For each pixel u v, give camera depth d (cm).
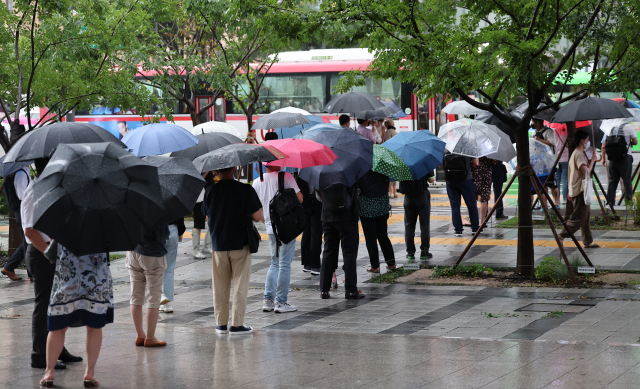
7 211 1933
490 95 1098
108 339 745
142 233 523
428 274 1118
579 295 930
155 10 1697
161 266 704
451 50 955
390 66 1091
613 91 1037
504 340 696
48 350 567
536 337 718
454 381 559
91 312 567
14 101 1291
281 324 826
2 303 982
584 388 528
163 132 953
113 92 1366
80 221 507
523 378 559
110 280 583
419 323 808
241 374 597
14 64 1249
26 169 905
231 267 767
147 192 530
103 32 1332
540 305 878
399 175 1049
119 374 605
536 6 982
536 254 1234
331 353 663
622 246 1282
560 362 602
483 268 1105
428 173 1117
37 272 616
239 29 1828
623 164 1722
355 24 1028
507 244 1369
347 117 1303
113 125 2558
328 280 972
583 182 1259
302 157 842
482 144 1296
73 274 564
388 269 1156
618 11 1005
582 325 763
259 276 1167
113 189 518
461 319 820
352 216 948
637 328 741
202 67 1784
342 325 813
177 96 1841
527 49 920
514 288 995
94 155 527
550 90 1144
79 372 614
